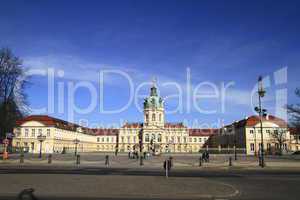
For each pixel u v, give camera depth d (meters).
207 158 60.06
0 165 47.06
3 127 65.75
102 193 18.38
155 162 60.31
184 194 18.30
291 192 19.84
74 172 33.84
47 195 18.16
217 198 17.72
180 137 197.62
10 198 17.00
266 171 38.28
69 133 173.00
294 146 143.88
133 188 20.06
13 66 65.25
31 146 151.00
